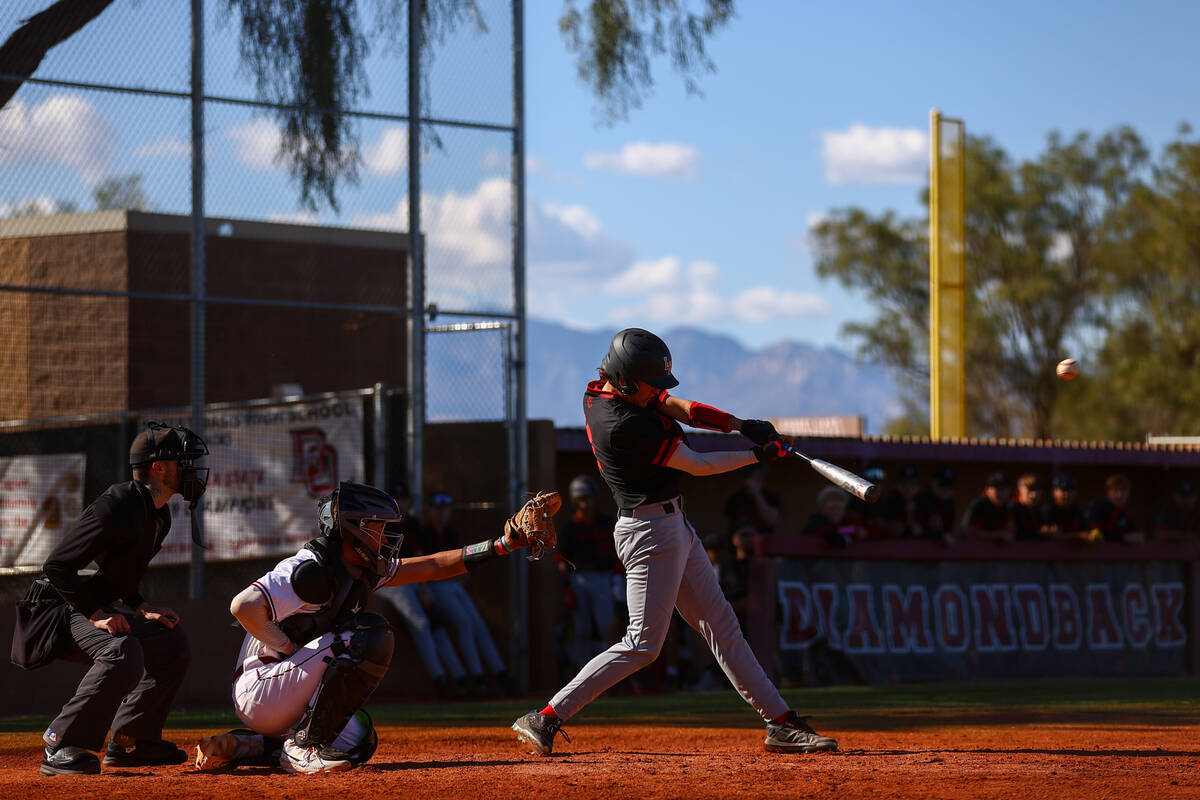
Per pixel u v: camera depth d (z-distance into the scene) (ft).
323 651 35.27
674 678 83.97
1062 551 93.56
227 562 86.53
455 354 88.07
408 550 81.25
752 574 81.51
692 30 104.17
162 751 38.91
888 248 287.48
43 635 37.76
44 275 92.12
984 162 281.33
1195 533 101.30
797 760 37.65
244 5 80.89
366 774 34.50
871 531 87.51
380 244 90.12
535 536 36.11
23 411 93.30
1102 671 94.22
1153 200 260.21
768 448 36.83
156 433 37.27
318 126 82.64
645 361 37.45
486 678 83.87
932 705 65.26
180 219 91.61
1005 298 270.05
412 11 85.71
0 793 31.19
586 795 30.55
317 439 85.97
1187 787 31.63
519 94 89.15
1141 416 264.31
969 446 120.06
